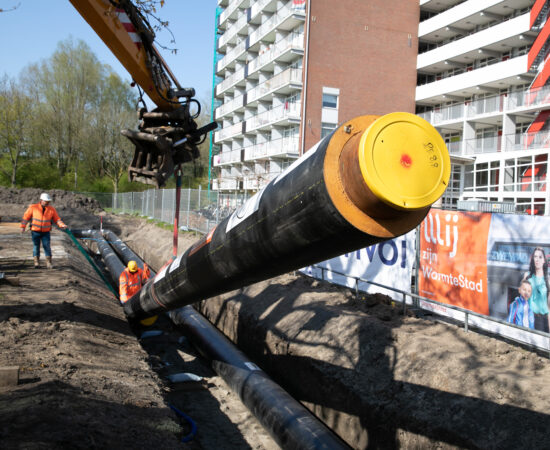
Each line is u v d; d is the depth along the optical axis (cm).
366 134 262
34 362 493
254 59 4256
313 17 3247
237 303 963
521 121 3173
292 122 3331
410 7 3522
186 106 570
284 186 327
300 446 490
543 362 494
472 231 634
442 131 3719
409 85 3566
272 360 765
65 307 735
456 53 3331
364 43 3388
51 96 4756
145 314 746
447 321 668
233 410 634
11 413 364
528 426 399
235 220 392
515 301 573
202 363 805
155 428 420
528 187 2831
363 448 535
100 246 1931
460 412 451
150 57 528
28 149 4659
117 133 4816
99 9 452
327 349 656
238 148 4934
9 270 1030
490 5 3080
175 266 526
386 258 794
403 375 536
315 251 328
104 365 543
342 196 284
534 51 2834
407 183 264
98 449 343
